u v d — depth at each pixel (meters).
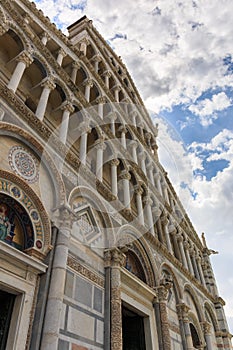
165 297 15.86
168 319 16.78
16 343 7.64
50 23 17.88
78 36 24.66
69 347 8.93
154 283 16.33
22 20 13.87
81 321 9.91
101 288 11.72
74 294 10.14
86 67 20.03
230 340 25.25
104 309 11.34
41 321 8.30
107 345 10.43
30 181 10.41
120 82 26.62
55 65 15.13
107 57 26.14
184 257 24.20
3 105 10.45
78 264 10.98
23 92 14.52
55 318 8.41
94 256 12.17
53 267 9.45
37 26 16.70
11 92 10.73
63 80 15.51
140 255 16.44
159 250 18.95
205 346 20.53
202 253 31.73
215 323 25.25
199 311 22.31
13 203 9.46
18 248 9.23
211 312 25.42
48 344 7.90
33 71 15.18
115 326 10.85
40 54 14.43
